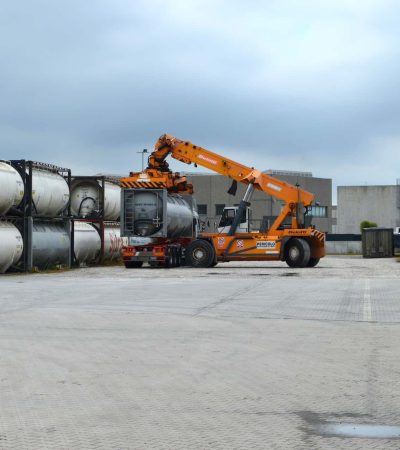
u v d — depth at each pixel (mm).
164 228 36312
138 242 36656
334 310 16688
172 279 27156
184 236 40938
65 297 19781
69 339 12336
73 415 7320
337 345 11695
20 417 7246
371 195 109562
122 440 6445
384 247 63688
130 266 37406
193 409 7562
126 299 19219
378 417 7234
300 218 37562
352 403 7809
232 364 10055
